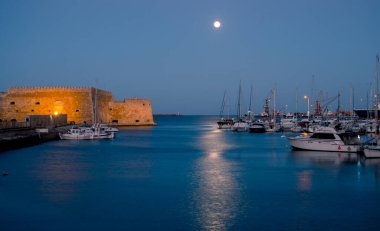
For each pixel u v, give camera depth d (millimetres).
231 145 66000
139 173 36500
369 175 34812
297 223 21969
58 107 103375
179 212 23766
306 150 50656
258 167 39812
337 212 23891
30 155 48938
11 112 102062
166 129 129625
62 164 41844
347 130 69625
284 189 29578
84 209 24359
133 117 129125
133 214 23422
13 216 23031
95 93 104312
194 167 40250
